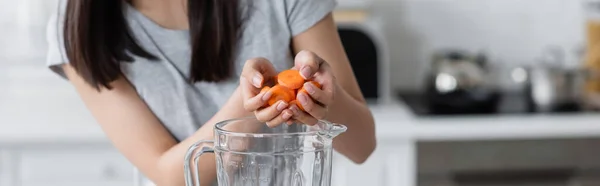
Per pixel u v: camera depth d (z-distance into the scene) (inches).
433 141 96.9
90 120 96.8
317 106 33.3
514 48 115.5
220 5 43.5
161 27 45.1
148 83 45.4
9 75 108.4
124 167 94.5
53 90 108.7
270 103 33.1
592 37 109.3
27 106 103.5
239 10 44.4
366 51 101.5
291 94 33.2
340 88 41.4
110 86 44.9
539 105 103.3
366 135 44.3
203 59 44.2
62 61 45.4
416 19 114.9
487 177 98.5
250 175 31.1
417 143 96.9
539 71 103.6
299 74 33.5
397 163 95.3
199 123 46.5
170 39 45.2
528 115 97.3
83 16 43.1
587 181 99.7
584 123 95.8
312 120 33.7
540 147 98.9
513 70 110.6
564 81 102.4
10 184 92.4
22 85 108.4
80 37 43.3
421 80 115.5
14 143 91.4
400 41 115.1
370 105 102.8
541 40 115.3
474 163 98.2
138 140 45.4
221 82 45.6
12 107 102.7
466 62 105.0
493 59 115.3
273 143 30.9
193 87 46.0
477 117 96.3
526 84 107.3
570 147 99.0
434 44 115.3
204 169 41.8
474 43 115.3
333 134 31.7
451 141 97.2
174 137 46.9
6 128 92.0
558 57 113.7
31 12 107.7
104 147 93.8
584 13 114.3
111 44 44.0
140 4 45.2
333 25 46.6
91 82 44.6
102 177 94.3
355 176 95.2
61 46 45.4
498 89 115.5
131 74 45.3
